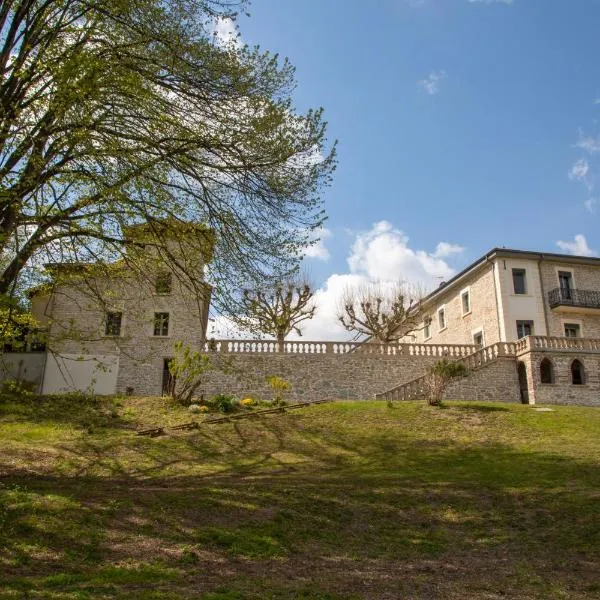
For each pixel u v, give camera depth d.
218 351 31.83
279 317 36.81
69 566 7.90
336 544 10.25
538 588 8.27
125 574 7.70
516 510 12.46
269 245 14.11
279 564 8.91
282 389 30.56
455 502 12.99
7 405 23.03
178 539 9.42
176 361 26.64
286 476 15.52
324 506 12.26
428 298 46.41
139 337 31.97
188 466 16.94
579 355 31.70
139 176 12.55
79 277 14.83
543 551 10.16
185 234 13.86
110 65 12.17
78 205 12.62
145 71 12.57
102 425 21.77
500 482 14.67
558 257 39.03
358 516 11.91
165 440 19.95
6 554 7.96
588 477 14.87
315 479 14.92
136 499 11.16
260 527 10.48
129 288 19.84
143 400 26.50
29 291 13.82
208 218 13.91
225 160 13.71
